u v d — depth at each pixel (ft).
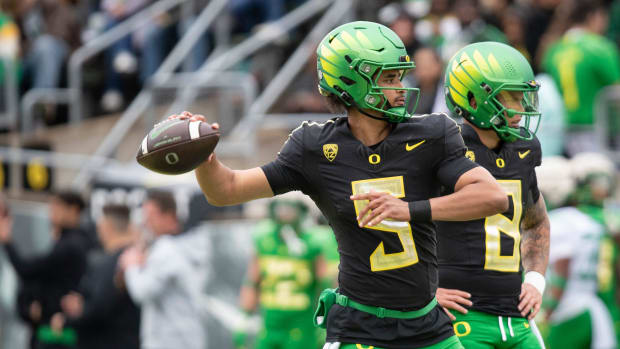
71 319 85.56
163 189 86.28
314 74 110.22
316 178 42.34
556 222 82.33
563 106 94.48
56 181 117.91
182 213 90.43
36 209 115.03
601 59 93.56
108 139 118.21
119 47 132.57
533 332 49.34
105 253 93.35
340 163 41.83
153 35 128.88
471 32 103.04
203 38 124.88
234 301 97.91
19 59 136.05
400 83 41.98
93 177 110.32
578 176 82.89
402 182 41.29
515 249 48.88
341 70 41.39
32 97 130.31
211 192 42.24
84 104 135.95
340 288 43.39
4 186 120.47
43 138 125.90
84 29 145.79
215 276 96.84
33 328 91.86
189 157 40.73
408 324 41.98
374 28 41.78
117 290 83.25
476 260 48.42
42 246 113.80
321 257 92.53
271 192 43.01
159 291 81.10
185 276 82.33
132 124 119.85
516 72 48.16
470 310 48.62
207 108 110.22
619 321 83.51
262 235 93.66
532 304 49.08
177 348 81.56
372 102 41.09
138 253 82.28
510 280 48.75
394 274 41.68
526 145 49.60
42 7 136.87
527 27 109.40
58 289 89.56
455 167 40.60
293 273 92.32
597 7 98.84
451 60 49.98
